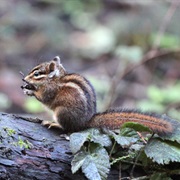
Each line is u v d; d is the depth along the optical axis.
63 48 20.48
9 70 18.17
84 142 6.33
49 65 7.45
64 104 7.09
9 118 6.77
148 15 21.50
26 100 14.86
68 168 6.25
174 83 17.47
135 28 20.61
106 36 20.70
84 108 6.96
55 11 23.19
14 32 21.38
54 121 7.15
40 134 6.67
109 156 6.38
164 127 6.37
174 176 6.43
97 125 6.88
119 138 6.28
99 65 19.16
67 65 19.09
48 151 6.36
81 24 22.34
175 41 18.14
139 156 6.39
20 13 22.39
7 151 6.13
